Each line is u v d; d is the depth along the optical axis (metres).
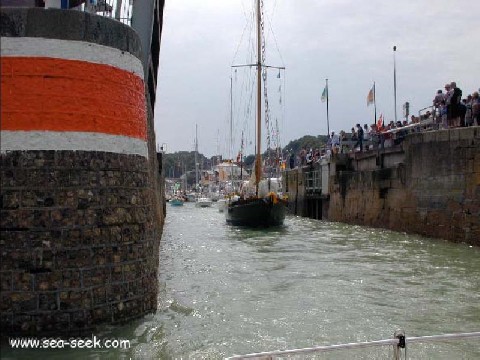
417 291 13.79
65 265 8.09
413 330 10.22
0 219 7.84
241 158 51.22
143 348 8.30
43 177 8.02
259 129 38.66
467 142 22.69
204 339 9.30
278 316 11.20
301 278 15.75
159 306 11.46
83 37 8.36
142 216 9.31
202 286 14.41
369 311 11.70
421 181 26.17
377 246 23.50
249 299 12.81
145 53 16.47
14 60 7.98
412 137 26.94
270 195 34.22
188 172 152.75
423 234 26.11
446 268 17.28
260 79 39.09
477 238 22.09
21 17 8.00
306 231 32.38
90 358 7.70
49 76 8.10
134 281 8.98
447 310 11.80
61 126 8.15
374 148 34.50
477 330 10.21
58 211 8.08
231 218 37.91
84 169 8.31
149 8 16.52
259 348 8.96
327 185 41.72
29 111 7.99
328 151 45.25
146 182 9.66
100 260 8.42
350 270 17.16
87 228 8.29
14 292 7.84
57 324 8.00
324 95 48.31
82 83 8.34
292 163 57.81
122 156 8.88
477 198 22.09
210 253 22.11
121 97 8.92
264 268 17.70
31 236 7.93
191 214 66.06
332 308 11.97
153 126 23.36
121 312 8.69
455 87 23.95
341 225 36.16
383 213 31.25
